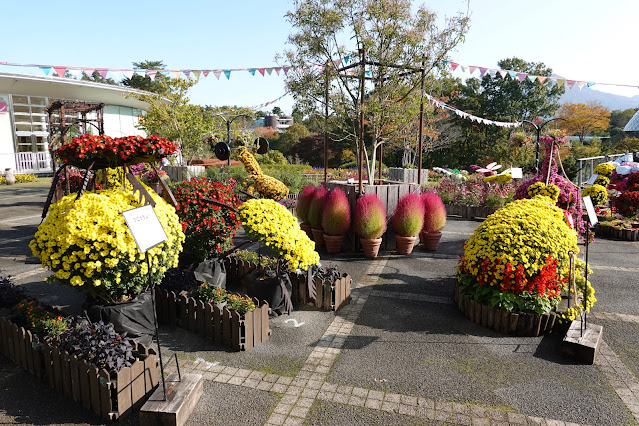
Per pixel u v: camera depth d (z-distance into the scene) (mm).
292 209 12141
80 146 4137
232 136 24031
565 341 4320
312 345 4578
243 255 6711
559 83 10688
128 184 4617
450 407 3482
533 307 4855
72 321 4082
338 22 9211
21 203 14484
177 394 3307
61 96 25328
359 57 9438
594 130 50219
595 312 5625
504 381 3885
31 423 3225
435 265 7840
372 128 10289
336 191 8531
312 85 9828
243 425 3223
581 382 3885
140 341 4418
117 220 4004
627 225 10945
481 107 42938
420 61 9305
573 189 8281
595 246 9703
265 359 4258
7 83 21938
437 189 15367
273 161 34969
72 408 3430
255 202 5668
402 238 8484
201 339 4684
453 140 38000
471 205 13812
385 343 4637
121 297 4578
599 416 3387
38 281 6520
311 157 42406
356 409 3439
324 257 8352
